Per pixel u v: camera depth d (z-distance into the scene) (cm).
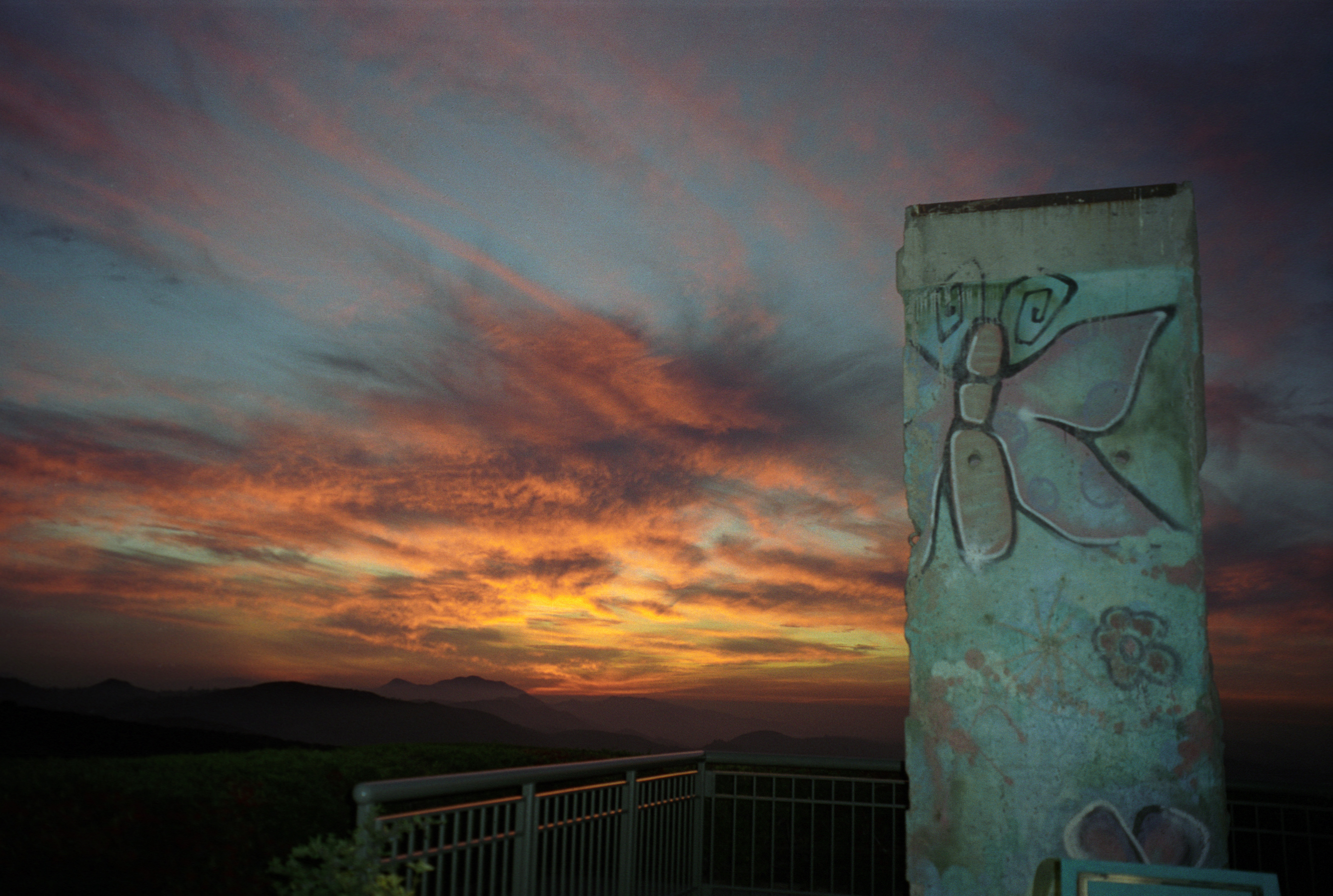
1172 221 520
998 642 501
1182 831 464
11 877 350
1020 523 509
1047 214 537
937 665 508
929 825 494
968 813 490
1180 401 503
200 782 420
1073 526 502
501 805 405
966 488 520
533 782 427
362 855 322
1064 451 511
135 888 368
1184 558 487
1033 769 485
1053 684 490
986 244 542
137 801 387
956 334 538
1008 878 479
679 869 620
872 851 650
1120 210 527
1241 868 612
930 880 489
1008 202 543
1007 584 505
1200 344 512
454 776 375
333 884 324
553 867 442
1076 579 496
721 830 714
